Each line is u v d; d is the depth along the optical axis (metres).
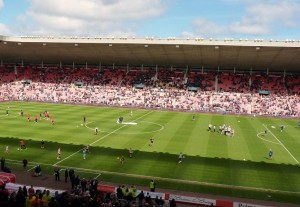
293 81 99.81
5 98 99.00
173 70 109.62
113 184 32.31
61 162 38.31
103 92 102.38
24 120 63.34
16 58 112.06
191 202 28.62
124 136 52.31
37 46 93.25
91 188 27.59
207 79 104.25
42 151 42.38
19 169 35.69
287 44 73.94
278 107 89.38
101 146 45.66
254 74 104.06
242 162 40.62
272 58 85.81
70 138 49.78
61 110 79.62
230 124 68.50
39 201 19.66
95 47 89.94
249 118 79.06
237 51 81.94
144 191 29.98
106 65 114.38
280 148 48.56
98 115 73.56
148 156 41.62
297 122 75.00
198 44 78.75
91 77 111.25
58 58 108.00
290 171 37.84
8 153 41.03
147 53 92.19
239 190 31.94
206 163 39.66
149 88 103.00
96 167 37.00
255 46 75.88
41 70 117.50
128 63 108.25
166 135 54.16
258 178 35.25
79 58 106.06
